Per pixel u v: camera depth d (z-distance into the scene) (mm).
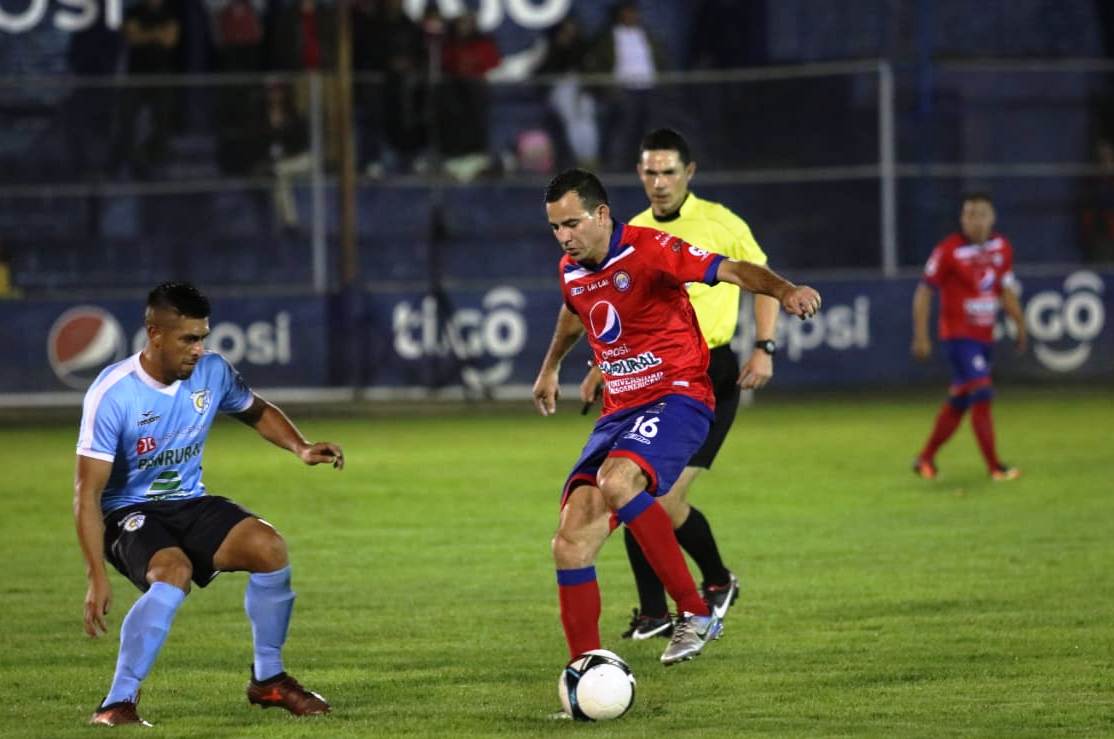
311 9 67625
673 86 66875
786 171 66312
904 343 59969
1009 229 67000
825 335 59875
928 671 21266
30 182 65062
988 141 69625
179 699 20375
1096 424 50719
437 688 20828
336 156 63719
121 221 64938
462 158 66250
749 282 19906
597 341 21281
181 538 19328
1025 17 75188
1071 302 60719
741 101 66750
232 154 64438
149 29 68625
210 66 69375
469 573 29250
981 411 39969
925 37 67688
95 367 58188
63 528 35094
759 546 31344
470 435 50969
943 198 66812
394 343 59438
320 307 59062
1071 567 28766
